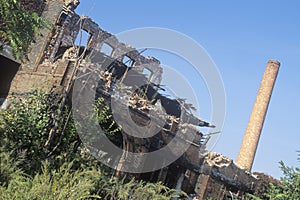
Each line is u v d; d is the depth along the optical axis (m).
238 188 23.20
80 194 7.55
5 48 16.16
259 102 36.72
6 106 15.41
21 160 8.28
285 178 19.53
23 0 17.58
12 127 10.10
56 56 19.14
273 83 37.19
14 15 10.43
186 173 19.44
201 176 20.58
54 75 14.28
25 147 10.02
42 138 10.52
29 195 6.52
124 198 10.47
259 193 24.52
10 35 10.73
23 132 10.10
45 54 18.38
